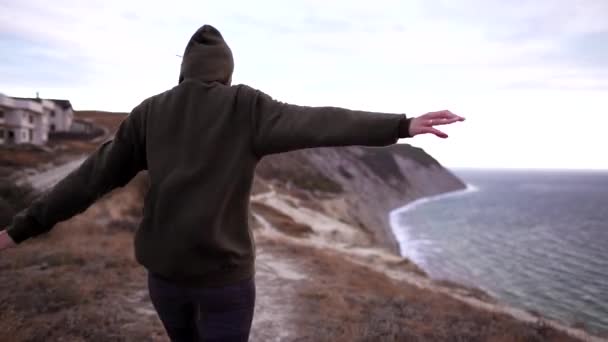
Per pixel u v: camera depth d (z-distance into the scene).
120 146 1.74
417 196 134.12
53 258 8.93
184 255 1.52
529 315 12.73
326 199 66.94
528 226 74.75
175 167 1.58
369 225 64.00
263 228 31.12
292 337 6.11
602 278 36.91
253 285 1.70
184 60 1.79
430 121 1.39
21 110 49.38
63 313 5.82
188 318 1.74
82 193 1.69
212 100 1.63
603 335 11.38
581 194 174.12
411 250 48.94
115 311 6.05
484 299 15.02
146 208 1.64
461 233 65.25
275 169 78.06
